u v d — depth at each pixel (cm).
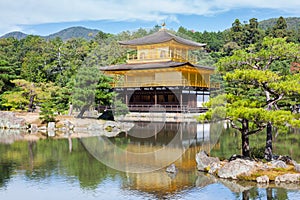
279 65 4850
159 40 3253
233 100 2436
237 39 9231
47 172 2502
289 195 1939
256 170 2289
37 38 10075
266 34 9388
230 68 2542
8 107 5866
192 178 2273
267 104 2391
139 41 3272
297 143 3509
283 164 2359
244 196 1931
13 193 2023
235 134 4297
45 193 2019
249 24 9450
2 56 7331
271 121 2181
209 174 2380
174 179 2250
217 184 2150
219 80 3284
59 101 5591
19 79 5794
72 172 2495
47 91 5519
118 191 2025
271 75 2236
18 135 4522
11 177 2377
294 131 4497
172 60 3338
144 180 2239
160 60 3316
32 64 6775
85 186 2139
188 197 1905
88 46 7106
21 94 5556
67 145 3697
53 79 6606
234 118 2244
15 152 3306
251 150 2875
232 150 3142
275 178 2191
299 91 2206
